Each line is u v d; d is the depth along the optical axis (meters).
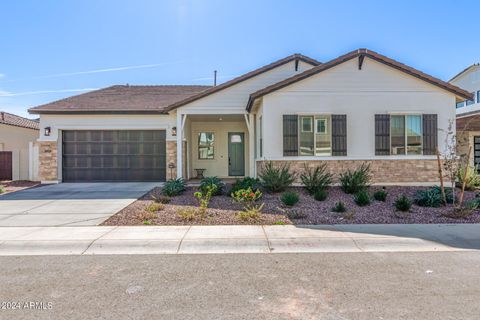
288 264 5.07
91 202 10.23
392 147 12.32
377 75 12.36
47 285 4.29
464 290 4.08
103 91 18.95
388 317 3.42
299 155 12.28
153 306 3.70
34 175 17.05
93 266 5.00
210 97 14.59
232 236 6.48
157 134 16.39
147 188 13.50
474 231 6.85
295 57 14.60
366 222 7.61
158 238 6.37
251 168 14.66
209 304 3.74
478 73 21.94
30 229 7.08
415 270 4.78
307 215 8.21
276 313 3.52
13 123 18.75
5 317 3.45
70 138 16.25
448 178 11.91
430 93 12.37
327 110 12.31
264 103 12.35
